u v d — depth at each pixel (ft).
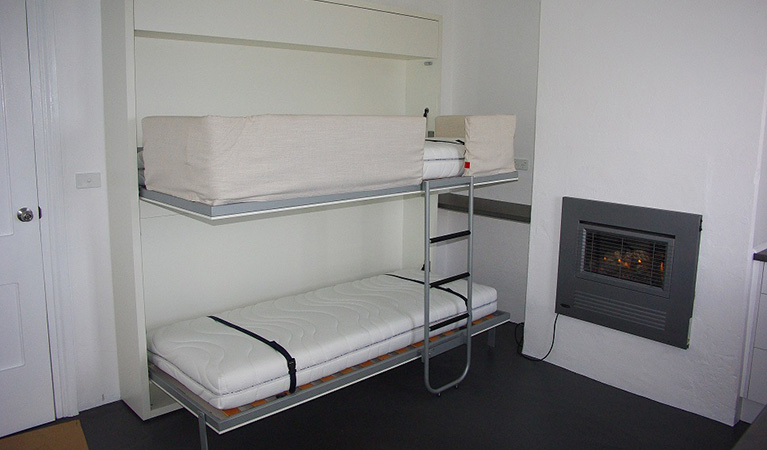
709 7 8.70
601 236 10.24
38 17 8.34
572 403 9.86
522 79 12.78
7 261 8.54
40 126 8.57
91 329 9.46
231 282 10.83
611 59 9.83
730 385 9.07
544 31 10.60
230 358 7.93
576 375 10.93
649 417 9.39
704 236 9.11
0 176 8.34
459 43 13.94
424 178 9.62
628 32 9.58
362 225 12.89
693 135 9.07
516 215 11.96
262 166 7.36
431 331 10.09
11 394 8.80
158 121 7.90
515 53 12.84
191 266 10.23
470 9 13.57
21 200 8.55
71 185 8.95
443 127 12.53
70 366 9.27
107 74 8.86
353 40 11.13
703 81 8.87
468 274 10.39
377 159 8.64
